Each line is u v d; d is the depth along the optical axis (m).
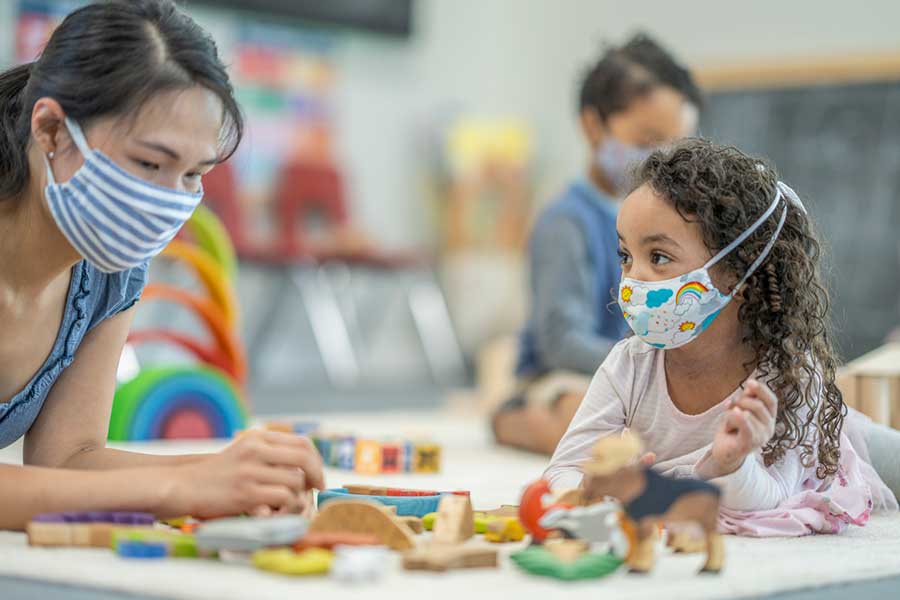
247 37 5.63
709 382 1.56
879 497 1.83
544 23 6.54
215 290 3.21
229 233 4.89
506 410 2.97
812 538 1.50
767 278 1.52
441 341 6.00
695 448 1.57
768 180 1.54
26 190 1.34
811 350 1.58
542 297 2.83
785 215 1.53
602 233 2.83
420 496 1.50
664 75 2.67
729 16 5.66
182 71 1.28
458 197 6.17
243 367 3.27
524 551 1.16
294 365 5.79
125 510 1.26
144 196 1.28
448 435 3.41
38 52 1.45
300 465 1.29
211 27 5.54
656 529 1.29
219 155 1.35
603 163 2.73
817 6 5.38
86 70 1.27
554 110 6.48
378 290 6.11
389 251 5.46
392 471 2.34
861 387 2.17
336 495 1.45
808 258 1.56
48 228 1.34
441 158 6.25
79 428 1.50
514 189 6.25
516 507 1.50
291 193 5.51
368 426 3.73
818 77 5.16
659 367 1.58
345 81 6.00
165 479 1.27
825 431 1.60
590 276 2.82
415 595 1.01
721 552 1.17
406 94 6.25
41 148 1.29
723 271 1.50
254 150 5.61
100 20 1.28
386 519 1.22
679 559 1.26
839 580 1.22
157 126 1.26
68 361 1.47
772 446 1.54
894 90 4.96
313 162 5.61
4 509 1.27
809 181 5.13
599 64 2.73
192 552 1.18
